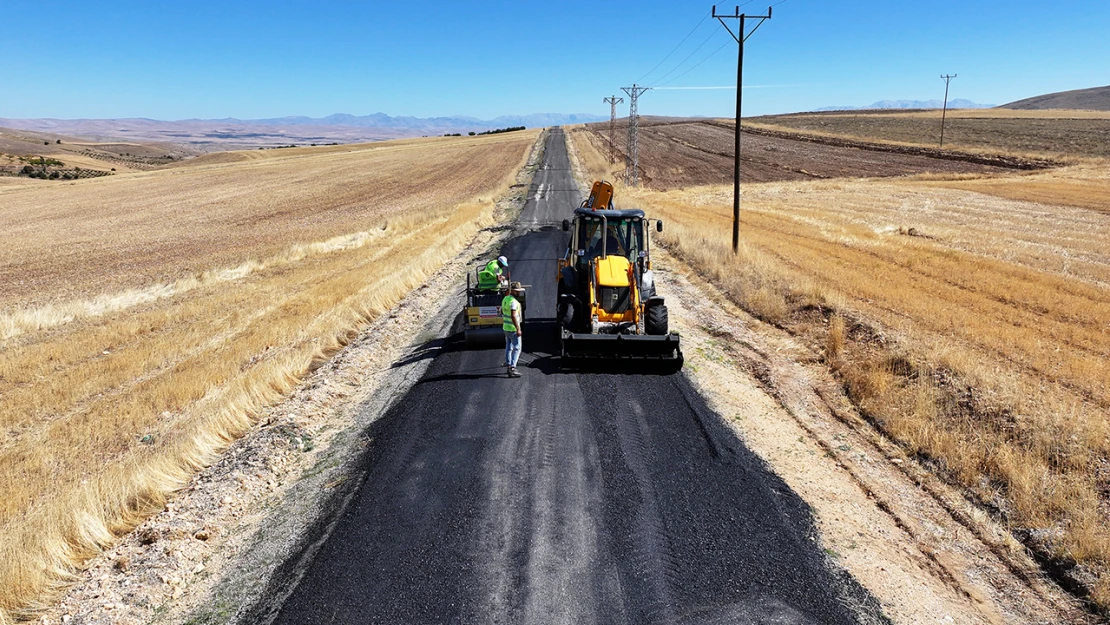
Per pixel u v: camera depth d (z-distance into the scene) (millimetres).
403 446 8648
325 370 11555
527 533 6684
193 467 8258
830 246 24297
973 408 8789
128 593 5840
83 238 34500
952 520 6910
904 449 8375
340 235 33312
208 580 6102
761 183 55125
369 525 6875
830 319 13602
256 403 10141
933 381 9781
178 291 20672
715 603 5699
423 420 9438
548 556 6316
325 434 9219
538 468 7988
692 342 13023
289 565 6277
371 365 12086
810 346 12570
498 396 10227
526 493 7434
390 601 5746
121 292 21250
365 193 54031
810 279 16609
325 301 17062
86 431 9492
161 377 12141
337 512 7148
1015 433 8047
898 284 17359
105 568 6184
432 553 6395
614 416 9453
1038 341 11961
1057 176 51188
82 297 20812
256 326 15164
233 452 8562
